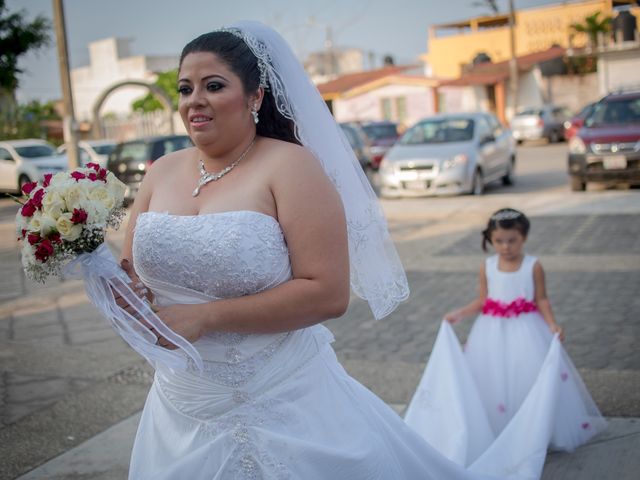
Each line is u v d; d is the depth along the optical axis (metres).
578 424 3.82
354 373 5.06
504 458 3.45
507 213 4.01
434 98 36.94
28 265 2.16
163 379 2.33
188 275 2.19
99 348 5.92
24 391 4.99
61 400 4.80
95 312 7.09
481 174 14.32
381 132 26.55
